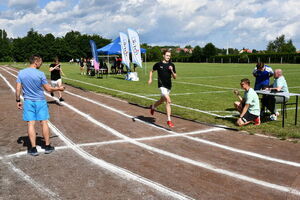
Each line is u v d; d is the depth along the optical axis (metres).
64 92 12.98
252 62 58.28
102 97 11.45
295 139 5.75
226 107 9.11
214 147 5.31
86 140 5.72
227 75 24.02
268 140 5.73
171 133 6.25
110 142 5.59
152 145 5.42
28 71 4.79
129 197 3.46
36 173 4.15
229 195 3.52
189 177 4.03
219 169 4.30
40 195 3.51
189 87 15.04
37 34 88.12
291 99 11.02
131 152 5.03
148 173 4.15
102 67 22.67
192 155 4.89
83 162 4.56
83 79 19.98
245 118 6.71
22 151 5.07
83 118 7.68
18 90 4.80
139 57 19.08
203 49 72.19
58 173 4.15
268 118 7.61
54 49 87.19
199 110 8.62
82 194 3.53
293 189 3.69
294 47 85.25
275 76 7.72
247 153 4.99
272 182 3.88
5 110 8.73
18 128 6.62
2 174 4.12
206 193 3.57
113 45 23.52
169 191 3.61
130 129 6.57
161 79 6.68
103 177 4.02
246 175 4.10
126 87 14.81
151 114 7.62
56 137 5.91
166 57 6.64
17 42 84.56
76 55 90.31
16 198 3.44
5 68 38.62
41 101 4.86
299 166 4.43
